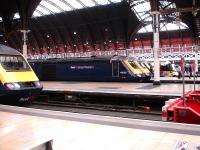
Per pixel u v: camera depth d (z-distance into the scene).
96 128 6.55
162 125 6.50
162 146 5.15
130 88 17.12
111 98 15.86
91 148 5.20
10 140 5.82
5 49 14.23
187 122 7.11
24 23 26.17
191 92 10.72
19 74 13.89
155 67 19.94
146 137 5.72
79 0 41.88
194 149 4.75
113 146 5.27
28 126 6.97
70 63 25.88
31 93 14.12
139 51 38.56
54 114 8.24
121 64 22.86
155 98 13.53
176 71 34.50
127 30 45.25
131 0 38.78
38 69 28.02
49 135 6.11
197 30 43.03
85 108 15.37
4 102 13.95
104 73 23.73
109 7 41.78
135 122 6.90
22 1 25.86
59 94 17.47
